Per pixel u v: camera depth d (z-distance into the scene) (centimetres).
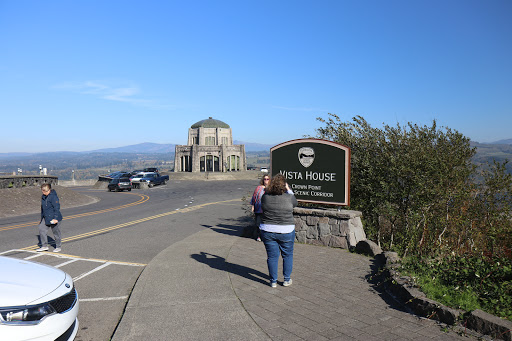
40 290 387
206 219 1508
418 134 902
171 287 574
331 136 1113
